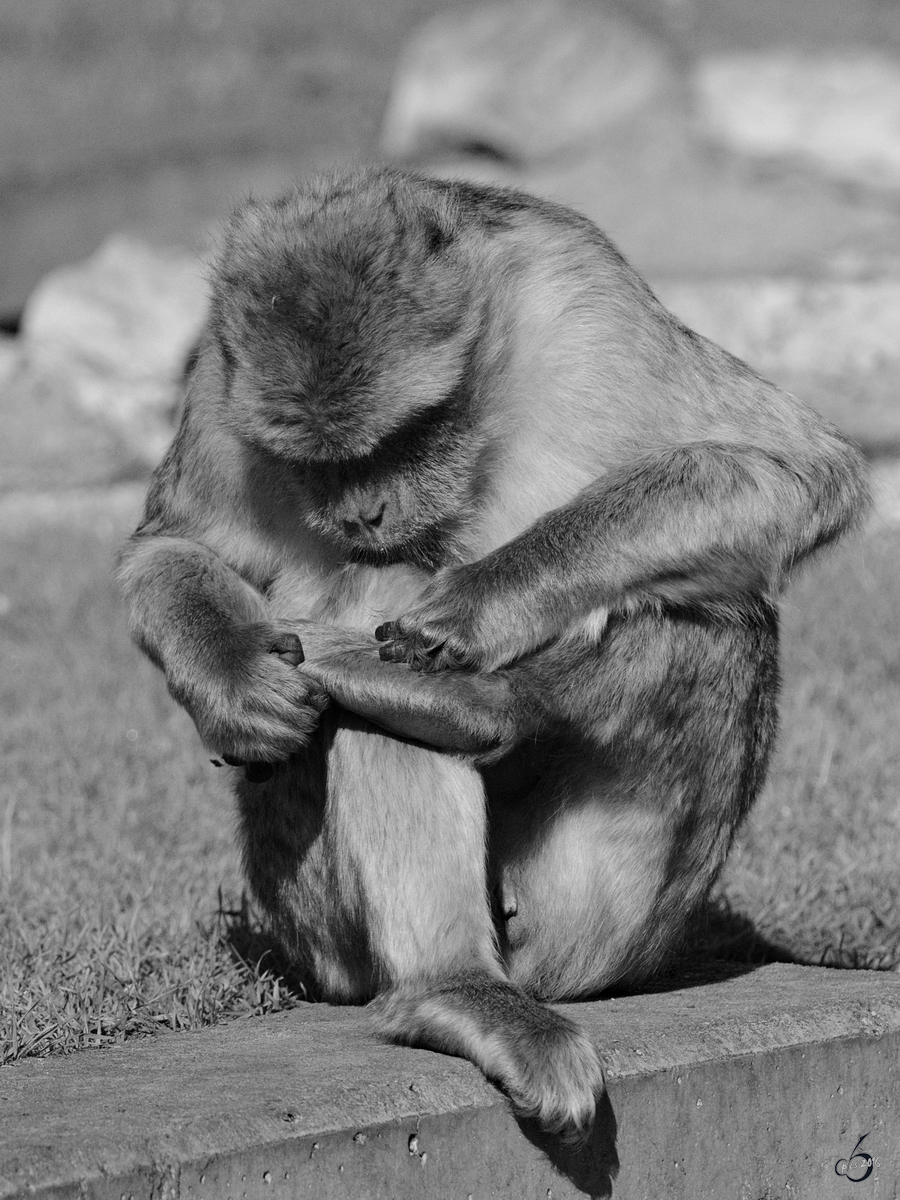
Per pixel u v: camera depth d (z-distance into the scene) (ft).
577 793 38.06
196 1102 29.73
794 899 49.90
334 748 35.58
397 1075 31.24
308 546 39.75
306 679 35.35
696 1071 33.47
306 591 40.37
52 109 234.38
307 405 35.17
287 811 38.27
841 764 62.23
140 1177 27.35
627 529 36.52
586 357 37.78
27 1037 36.35
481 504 38.86
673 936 39.83
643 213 159.84
